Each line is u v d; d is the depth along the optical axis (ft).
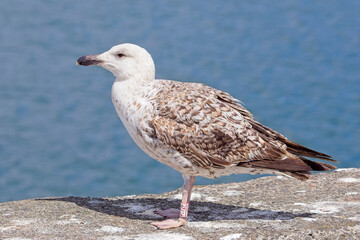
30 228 20.58
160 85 22.43
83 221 21.68
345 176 27.73
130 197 25.95
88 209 23.65
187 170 21.74
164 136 21.25
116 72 22.77
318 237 19.12
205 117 21.25
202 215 22.75
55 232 20.10
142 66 22.52
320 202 23.63
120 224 21.48
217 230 20.26
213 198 25.13
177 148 21.27
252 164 21.63
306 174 21.56
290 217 21.75
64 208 23.66
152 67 22.79
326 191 25.43
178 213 22.94
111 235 19.79
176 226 20.92
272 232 19.52
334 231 19.45
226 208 23.56
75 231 20.26
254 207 23.43
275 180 27.78
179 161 21.54
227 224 20.93
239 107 22.30
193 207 23.85
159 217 22.74
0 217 22.17
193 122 21.22
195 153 21.26
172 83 22.49
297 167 21.08
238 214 22.57
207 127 21.20
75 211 23.25
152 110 21.54
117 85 22.61
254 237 19.10
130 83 22.44
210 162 21.48
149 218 22.58
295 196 24.84
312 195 24.85
